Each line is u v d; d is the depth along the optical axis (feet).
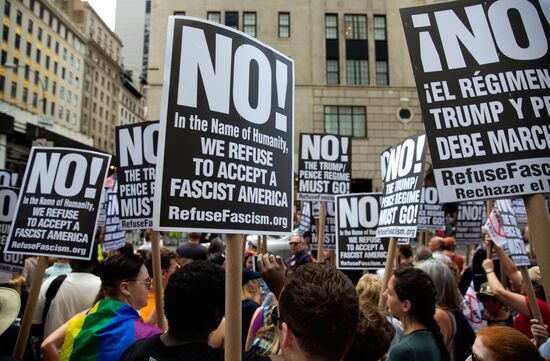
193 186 6.06
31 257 17.51
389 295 8.73
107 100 267.59
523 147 7.17
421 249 18.48
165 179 5.86
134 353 5.81
